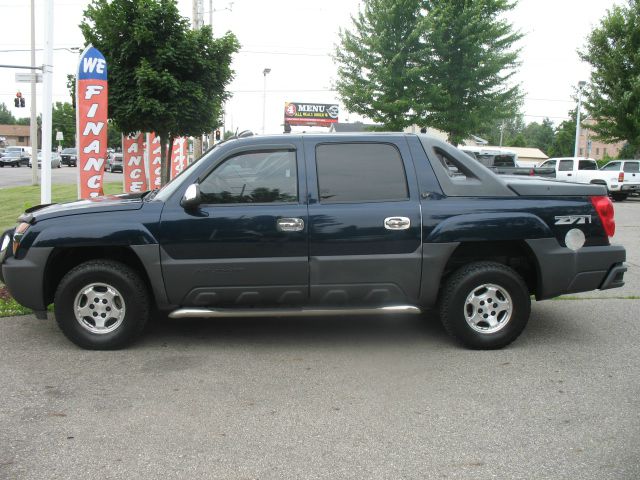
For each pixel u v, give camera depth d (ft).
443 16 71.87
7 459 10.59
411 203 16.24
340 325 19.26
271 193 16.24
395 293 16.30
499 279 16.31
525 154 191.01
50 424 12.00
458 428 11.85
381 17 71.61
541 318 20.08
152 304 18.49
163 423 12.06
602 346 17.08
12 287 16.30
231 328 18.86
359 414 12.51
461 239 16.10
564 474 10.10
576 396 13.46
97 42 33.32
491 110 77.71
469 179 16.70
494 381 14.37
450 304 16.40
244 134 17.70
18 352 16.43
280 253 16.03
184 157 65.41
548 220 16.44
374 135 16.66
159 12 32.53
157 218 15.98
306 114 247.29
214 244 15.94
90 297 16.44
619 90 86.69
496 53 75.72
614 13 86.99
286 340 17.65
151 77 31.48
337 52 77.25
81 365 15.43
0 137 335.26
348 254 16.08
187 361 15.78
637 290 24.17
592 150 290.76
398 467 10.35
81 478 9.98
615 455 10.74
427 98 74.28
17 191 65.21
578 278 16.66
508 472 10.18
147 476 10.04
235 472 10.18
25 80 33.24
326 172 16.37
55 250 16.16
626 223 48.73
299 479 9.96
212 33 35.06
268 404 13.01
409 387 13.99
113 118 34.91
